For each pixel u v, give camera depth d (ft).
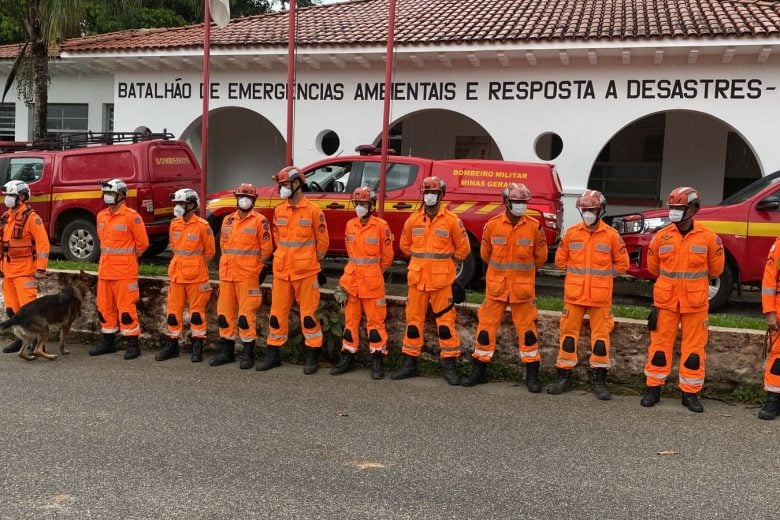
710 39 35.42
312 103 44.62
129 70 48.39
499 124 41.27
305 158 45.06
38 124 46.03
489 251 21.84
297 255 22.99
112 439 16.81
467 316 23.49
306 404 19.85
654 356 20.27
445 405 20.04
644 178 49.70
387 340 23.93
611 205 50.34
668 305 19.94
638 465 15.84
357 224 22.76
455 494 14.16
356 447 16.60
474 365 22.29
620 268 20.90
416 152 53.16
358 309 23.00
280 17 51.57
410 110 42.91
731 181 48.03
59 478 14.58
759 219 27.66
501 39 38.34
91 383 21.58
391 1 25.54
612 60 39.06
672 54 37.35
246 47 42.98
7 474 14.74
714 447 17.08
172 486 14.28
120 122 48.98
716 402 20.90
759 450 16.94
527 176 30.66
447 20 44.39
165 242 39.50
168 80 47.65
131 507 13.34
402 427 18.08
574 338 21.33
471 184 31.19
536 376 21.77
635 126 49.65
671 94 38.37
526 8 45.83
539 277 38.40
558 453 16.47
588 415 19.38
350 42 40.73
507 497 14.07
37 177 37.19
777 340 19.25
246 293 23.66
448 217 22.02
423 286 22.13
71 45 48.42
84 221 36.52
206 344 26.03
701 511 13.62
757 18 37.68
